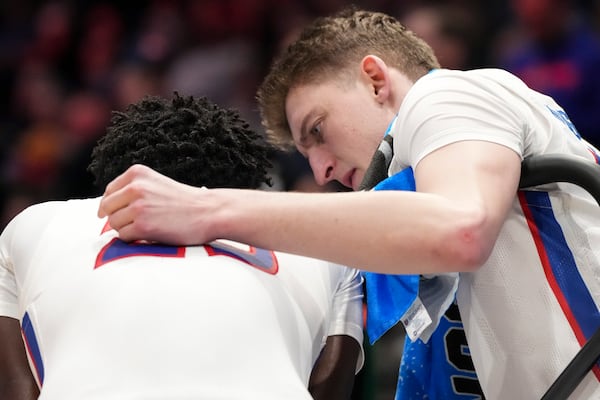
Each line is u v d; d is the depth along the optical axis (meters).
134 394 3.06
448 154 3.56
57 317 3.35
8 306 3.76
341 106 4.71
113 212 3.51
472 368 4.28
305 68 4.80
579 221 3.84
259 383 3.17
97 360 3.15
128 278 3.33
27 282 3.60
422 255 3.34
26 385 3.62
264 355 3.24
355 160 4.78
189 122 3.87
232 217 3.49
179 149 3.80
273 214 3.47
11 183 11.73
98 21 16.41
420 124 3.66
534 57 10.89
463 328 4.20
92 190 11.94
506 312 3.83
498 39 11.59
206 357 3.16
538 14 10.76
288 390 3.20
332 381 3.77
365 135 4.70
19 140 13.77
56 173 12.78
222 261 3.46
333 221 3.42
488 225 3.38
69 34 16.33
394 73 4.73
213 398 3.07
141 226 3.44
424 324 3.88
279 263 3.70
